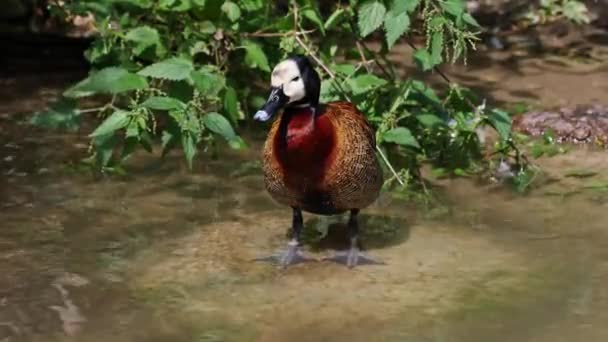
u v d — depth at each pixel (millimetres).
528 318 5977
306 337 5750
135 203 7586
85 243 6953
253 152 8555
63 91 9758
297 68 6109
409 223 7316
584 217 7391
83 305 6133
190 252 6840
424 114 7879
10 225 7184
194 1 8117
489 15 12055
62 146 8586
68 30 10977
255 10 8312
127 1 8188
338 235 7121
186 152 7195
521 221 7336
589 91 10000
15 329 5855
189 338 5738
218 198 7711
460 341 5703
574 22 12023
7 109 9305
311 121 6184
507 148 8164
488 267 6633
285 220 7375
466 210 7527
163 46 8195
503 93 9945
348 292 6281
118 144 8617
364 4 7562
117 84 7246
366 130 6547
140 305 6133
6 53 10547
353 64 9336
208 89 7320
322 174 6242
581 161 8438
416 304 6141
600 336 5777
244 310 6062
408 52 10961
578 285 6391
